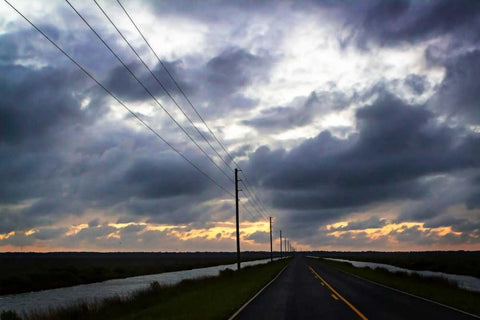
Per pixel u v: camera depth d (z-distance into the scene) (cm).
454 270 6962
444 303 1756
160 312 1566
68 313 1836
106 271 7469
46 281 5291
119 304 2069
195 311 1515
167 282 5166
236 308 1596
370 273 4309
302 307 1622
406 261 10950
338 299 1922
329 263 8450
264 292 2316
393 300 1875
